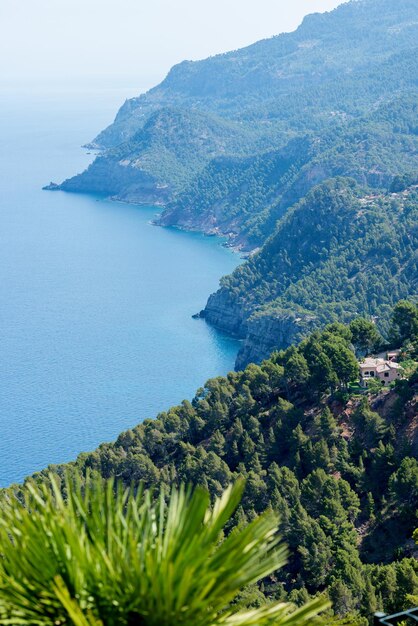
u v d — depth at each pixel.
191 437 137.00
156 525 14.61
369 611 74.44
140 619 13.68
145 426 139.88
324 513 100.44
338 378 127.88
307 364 131.38
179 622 13.55
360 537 100.38
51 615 13.78
